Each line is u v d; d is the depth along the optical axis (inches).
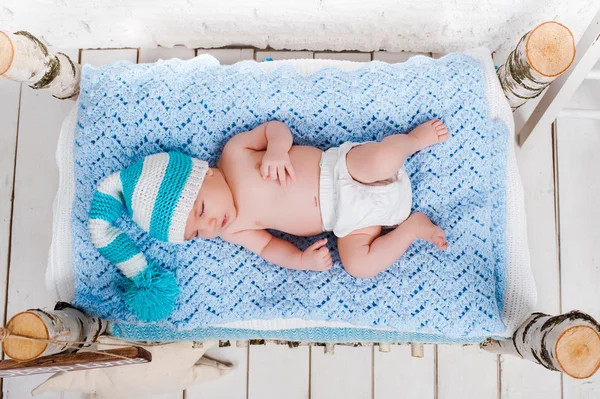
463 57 49.7
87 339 45.4
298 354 60.1
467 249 46.9
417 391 59.6
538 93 47.3
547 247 59.4
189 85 49.2
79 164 48.3
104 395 55.6
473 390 59.4
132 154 48.5
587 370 37.9
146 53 61.6
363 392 59.6
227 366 59.4
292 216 46.3
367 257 44.8
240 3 53.0
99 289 47.5
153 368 54.5
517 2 51.8
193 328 47.6
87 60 61.7
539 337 41.2
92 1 53.4
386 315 45.8
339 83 49.1
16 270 60.8
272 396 59.8
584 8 52.8
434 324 45.5
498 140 49.1
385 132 49.0
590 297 58.9
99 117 48.3
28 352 38.8
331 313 46.2
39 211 61.4
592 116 53.4
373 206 44.5
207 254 47.8
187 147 48.8
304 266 45.6
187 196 42.8
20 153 61.8
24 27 57.6
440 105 48.6
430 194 47.9
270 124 47.0
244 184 46.1
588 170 60.1
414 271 46.5
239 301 47.2
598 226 59.6
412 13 54.0
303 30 57.5
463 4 52.4
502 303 47.6
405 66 49.6
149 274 45.4
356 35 58.1
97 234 44.6
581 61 44.3
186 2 53.2
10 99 62.0
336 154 46.7
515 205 49.3
